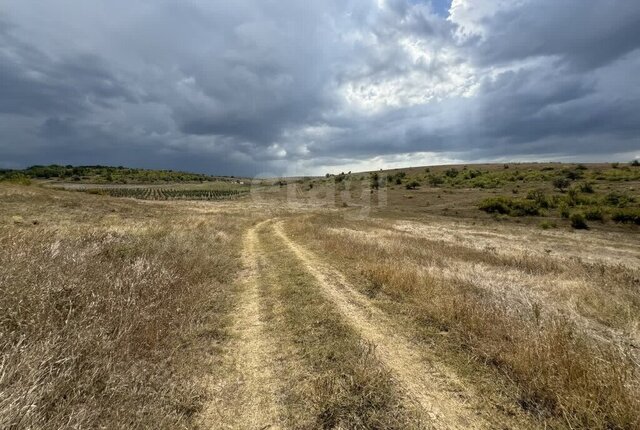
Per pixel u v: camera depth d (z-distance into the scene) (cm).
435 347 484
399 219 3997
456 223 3822
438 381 394
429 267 963
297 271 963
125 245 888
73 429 253
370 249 1241
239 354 468
